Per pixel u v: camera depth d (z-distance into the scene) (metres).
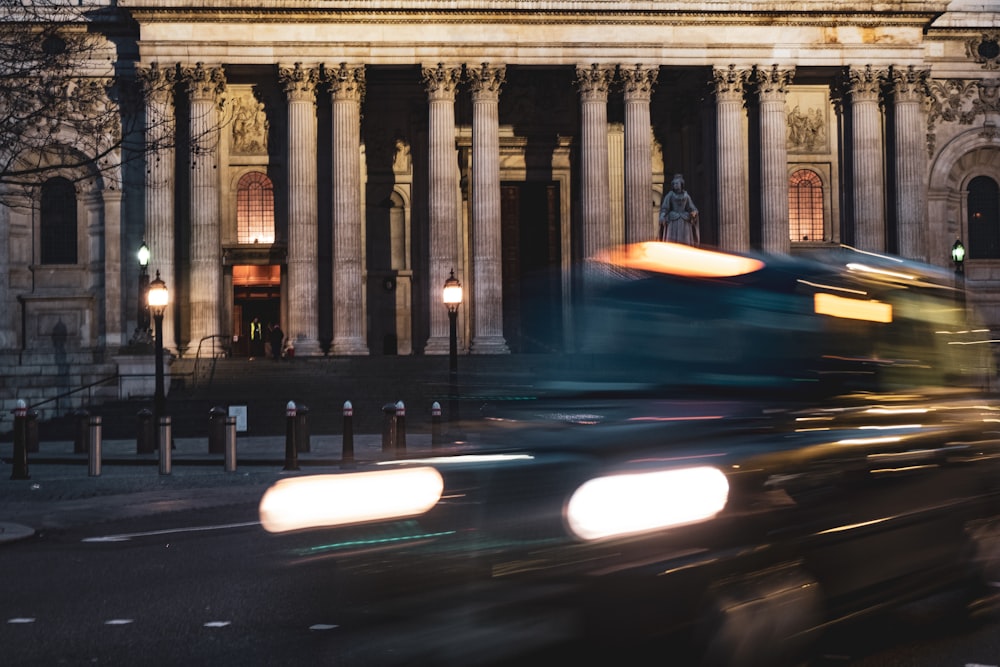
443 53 68.06
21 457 35.75
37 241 72.38
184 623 14.53
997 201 75.62
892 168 71.25
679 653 9.93
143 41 66.81
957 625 14.48
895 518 12.77
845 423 12.31
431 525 10.27
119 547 21.30
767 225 69.12
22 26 44.44
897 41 70.00
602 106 68.75
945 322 15.54
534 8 68.06
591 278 13.98
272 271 73.19
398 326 74.75
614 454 10.23
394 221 75.12
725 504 10.39
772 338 12.84
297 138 67.69
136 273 71.19
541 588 9.65
